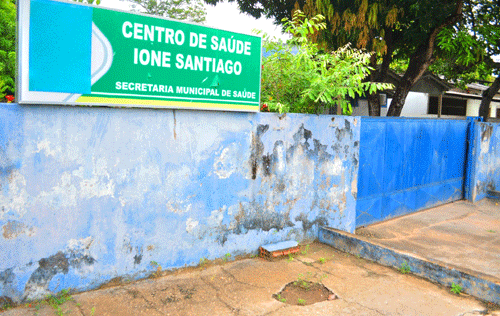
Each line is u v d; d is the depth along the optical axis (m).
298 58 5.08
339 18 8.31
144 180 3.66
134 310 3.18
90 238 3.40
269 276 4.03
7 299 3.04
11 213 3.00
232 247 4.39
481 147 9.05
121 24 3.35
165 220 3.83
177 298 3.43
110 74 3.33
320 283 3.93
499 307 3.55
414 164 7.38
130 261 3.65
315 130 5.03
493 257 5.36
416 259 4.21
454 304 3.59
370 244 4.63
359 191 6.12
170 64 3.66
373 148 6.28
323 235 5.18
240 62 4.17
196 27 3.79
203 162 4.04
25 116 3.00
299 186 4.96
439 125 7.96
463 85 17.19
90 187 3.36
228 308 3.32
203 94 3.91
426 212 7.72
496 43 9.56
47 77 3.03
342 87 5.02
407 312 3.39
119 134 3.47
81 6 3.14
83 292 3.40
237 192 4.35
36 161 3.07
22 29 2.90
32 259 3.13
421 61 9.69
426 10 8.48
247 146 4.38
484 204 8.86
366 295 3.70
